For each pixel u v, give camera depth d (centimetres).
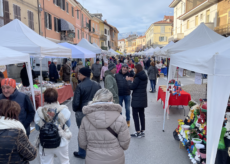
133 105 447
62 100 756
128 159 366
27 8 1415
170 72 482
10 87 290
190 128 392
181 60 371
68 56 693
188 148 364
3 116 178
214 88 240
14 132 173
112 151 206
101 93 220
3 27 576
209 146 248
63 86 786
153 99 885
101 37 4244
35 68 1388
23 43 523
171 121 582
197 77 378
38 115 252
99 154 204
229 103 362
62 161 264
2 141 168
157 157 373
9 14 1222
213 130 244
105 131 207
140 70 436
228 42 310
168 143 433
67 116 256
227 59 234
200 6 2155
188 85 1231
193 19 2494
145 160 363
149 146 418
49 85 688
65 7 2158
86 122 216
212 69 243
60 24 1941
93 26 3725
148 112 682
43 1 1627
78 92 321
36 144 252
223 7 1867
